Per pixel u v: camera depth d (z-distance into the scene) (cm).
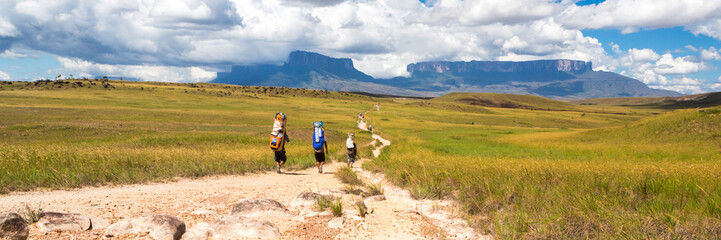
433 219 470
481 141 3853
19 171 826
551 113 18812
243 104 13638
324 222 436
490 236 388
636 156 2114
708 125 2942
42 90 13775
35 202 552
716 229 338
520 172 817
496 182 664
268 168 1206
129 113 6994
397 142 3581
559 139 3672
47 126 3644
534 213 436
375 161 1451
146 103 11250
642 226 355
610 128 3931
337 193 654
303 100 18788
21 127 3509
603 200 465
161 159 1173
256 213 465
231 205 565
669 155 2167
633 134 3381
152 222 369
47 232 351
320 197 573
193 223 436
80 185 746
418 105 18738
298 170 1245
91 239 341
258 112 9562
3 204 527
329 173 1167
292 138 3294
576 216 395
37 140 3047
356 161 1692
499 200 528
